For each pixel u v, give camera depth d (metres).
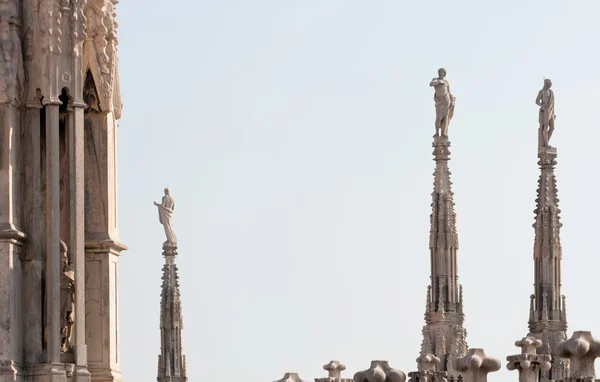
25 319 34.44
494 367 31.45
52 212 34.62
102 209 36.94
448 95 116.69
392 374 32.78
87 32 36.56
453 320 111.56
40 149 34.94
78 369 34.62
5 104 34.41
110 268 36.75
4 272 33.97
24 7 35.06
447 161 115.56
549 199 123.69
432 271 112.81
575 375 29.34
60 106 35.47
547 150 124.25
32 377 34.12
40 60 34.91
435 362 67.94
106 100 36.88
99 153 37.03
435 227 113.56
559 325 120.50
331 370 37.19
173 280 126.56
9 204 34.19
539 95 126.38
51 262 34.50
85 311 36.56
